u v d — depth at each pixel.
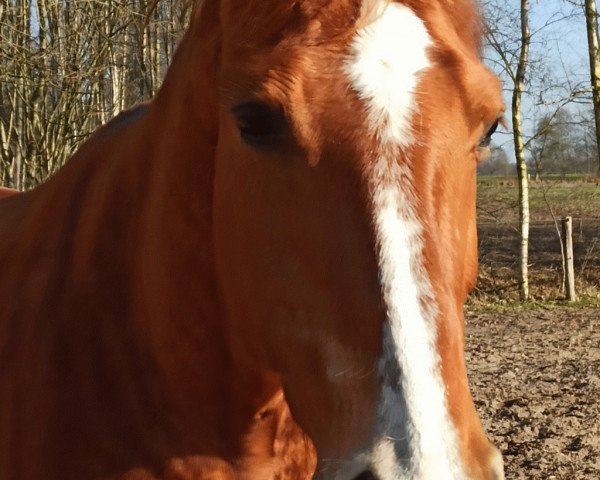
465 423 0.59
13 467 0.87
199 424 0.87
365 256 0.61
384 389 0.58
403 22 0.64
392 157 0.61
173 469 0.86
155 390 0.87
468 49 0.70
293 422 0.94
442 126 0.62
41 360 0.89
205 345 0.85
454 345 0.60
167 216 0.85
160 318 0.86
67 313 0.91
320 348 0.65
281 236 0.67
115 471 0.85
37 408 0.87
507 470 2.10
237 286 0.75
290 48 0.62
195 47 0.80
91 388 0.87
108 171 0.99
